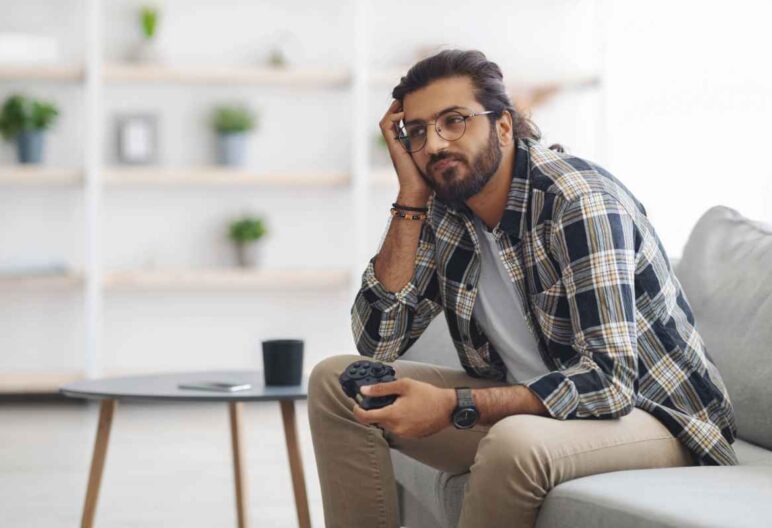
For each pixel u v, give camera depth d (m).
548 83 5.45
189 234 5.58
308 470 3.55
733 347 1.91
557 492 1.40
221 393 2.06
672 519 1.17
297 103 5.66
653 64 5.05
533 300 1.67
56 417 4.74
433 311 1.91
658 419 1.60
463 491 1.76
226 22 5.61
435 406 1.52
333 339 5.70
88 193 5.20
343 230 5.70
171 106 5.55
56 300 5.52
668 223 4.91
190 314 5.62
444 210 1.81
